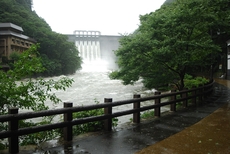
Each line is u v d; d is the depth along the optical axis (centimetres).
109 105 570
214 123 670
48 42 7281
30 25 7762
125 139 506
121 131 577
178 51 1033
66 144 461
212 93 1579
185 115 807
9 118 376
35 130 414
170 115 806
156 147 452
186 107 991
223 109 929
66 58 7956
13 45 6141
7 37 5975
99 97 2275
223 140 502
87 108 509
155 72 1157
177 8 1073
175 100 891
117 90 2864
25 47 6775
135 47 1009
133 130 588
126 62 1116
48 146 446
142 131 579
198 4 1009
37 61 572
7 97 490
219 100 1220
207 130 589
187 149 442
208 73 3375
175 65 1102
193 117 771
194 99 1088
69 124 477
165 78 1145
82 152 417
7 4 7906
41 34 7512
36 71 557
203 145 467
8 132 381
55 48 7712
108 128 574
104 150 430
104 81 4512
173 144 473
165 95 809
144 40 1005
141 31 1202
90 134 543
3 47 6041
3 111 514
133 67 1106
